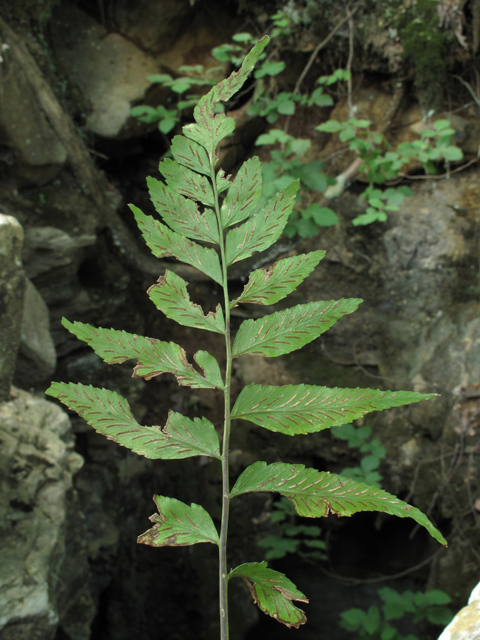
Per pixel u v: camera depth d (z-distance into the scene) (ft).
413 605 11.23
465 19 11.52
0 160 10.47
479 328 12.35
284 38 12.87
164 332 13.79
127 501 12.91
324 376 13.74
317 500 1.79
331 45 12.76
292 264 1.95
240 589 14.40
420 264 12.97
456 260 12.68
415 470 12.66
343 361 13.78
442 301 12.97
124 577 13.08
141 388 13.21
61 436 8.25
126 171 13.87
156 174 13.87
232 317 13.70
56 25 12.46
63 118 11.39
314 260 1.94
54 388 1.87
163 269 13.23
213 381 1.94
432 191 12.85
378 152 11.09
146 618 13.61
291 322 1.93
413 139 12.63
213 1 13.05
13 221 6.88
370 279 13.46
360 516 14.17
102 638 13.33
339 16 12.30
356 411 1.80
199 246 1.98
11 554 6.48
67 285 11.64
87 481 12.17
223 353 13.88
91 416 1.86
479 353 12.16
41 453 7.51
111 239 12.59
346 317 13.73
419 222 12.81
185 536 1.86
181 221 1.99
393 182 12.96
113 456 12.59
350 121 10.93
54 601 6.64
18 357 9.34
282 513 13.03
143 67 12.81
